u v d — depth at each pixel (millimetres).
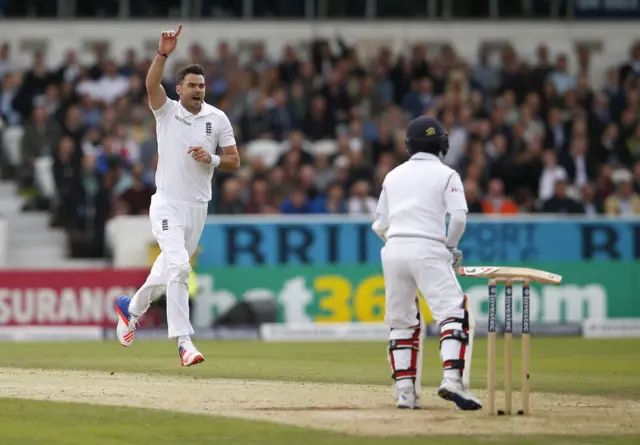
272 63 82125
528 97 78688
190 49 80938
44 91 78188
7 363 41375
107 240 70812
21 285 62000
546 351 52500
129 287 62625
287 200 68000
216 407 27953
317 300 65062
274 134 76000
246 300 63719
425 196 28094
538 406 29312
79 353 48031
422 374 38469
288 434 24078
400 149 73438
